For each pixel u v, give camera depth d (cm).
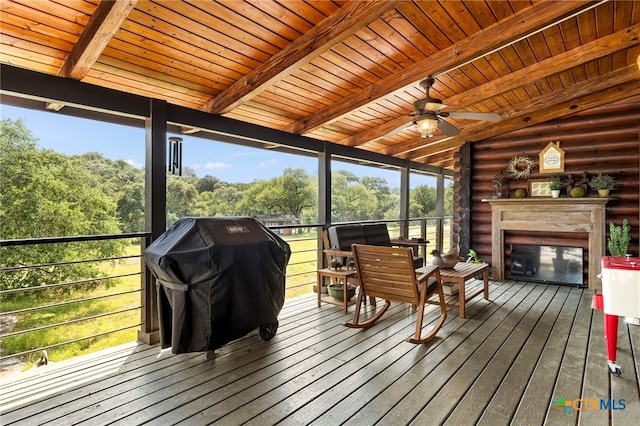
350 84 408
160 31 280
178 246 264
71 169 881
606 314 259
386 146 659
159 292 283
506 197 596
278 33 301
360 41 330
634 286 246
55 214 823
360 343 318
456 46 344
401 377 254
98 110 308
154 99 332
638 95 501
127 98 317
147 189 330
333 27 284
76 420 203
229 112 420
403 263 322
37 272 796
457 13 303
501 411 211
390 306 436
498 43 324
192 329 268
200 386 242
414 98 471
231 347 310
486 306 435
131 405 219
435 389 237
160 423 201
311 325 368
